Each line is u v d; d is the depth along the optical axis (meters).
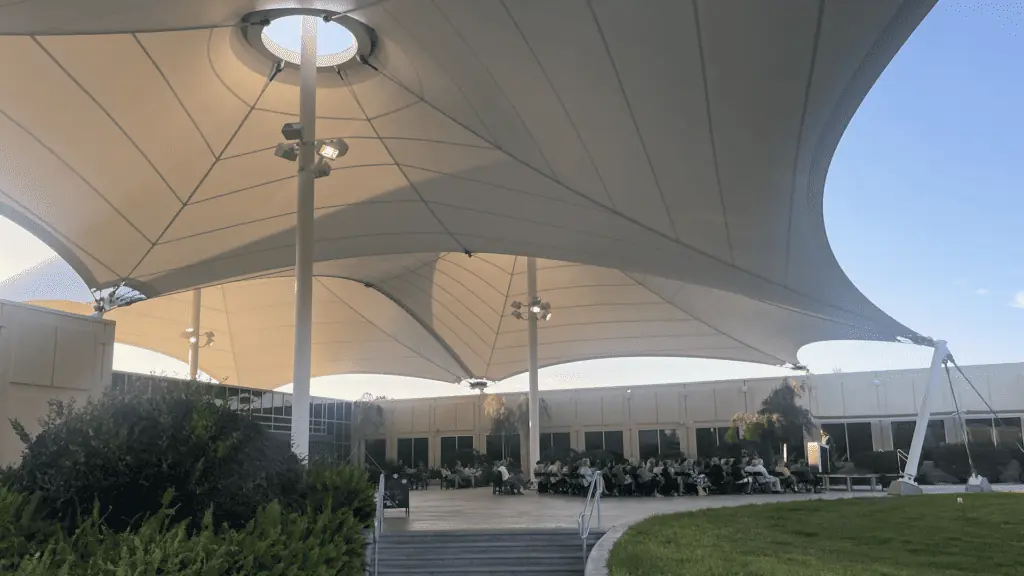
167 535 6.08
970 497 18.23
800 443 33.81
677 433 37.88
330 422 42.03
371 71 18.81
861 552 10.62
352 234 25.09
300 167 17.16
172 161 20.41
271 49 18.47
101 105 17.53
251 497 7.95
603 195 18.39
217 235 24.23
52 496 7.09
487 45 12.95
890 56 10.08
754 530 12.83
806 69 10.69
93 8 10.49
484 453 41.12
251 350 44.88
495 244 24.91
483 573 12.00
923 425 23.06
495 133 17.67
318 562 7.59
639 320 39.25
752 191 15.43
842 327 28.95
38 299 28.86
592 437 39.41
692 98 12.45
